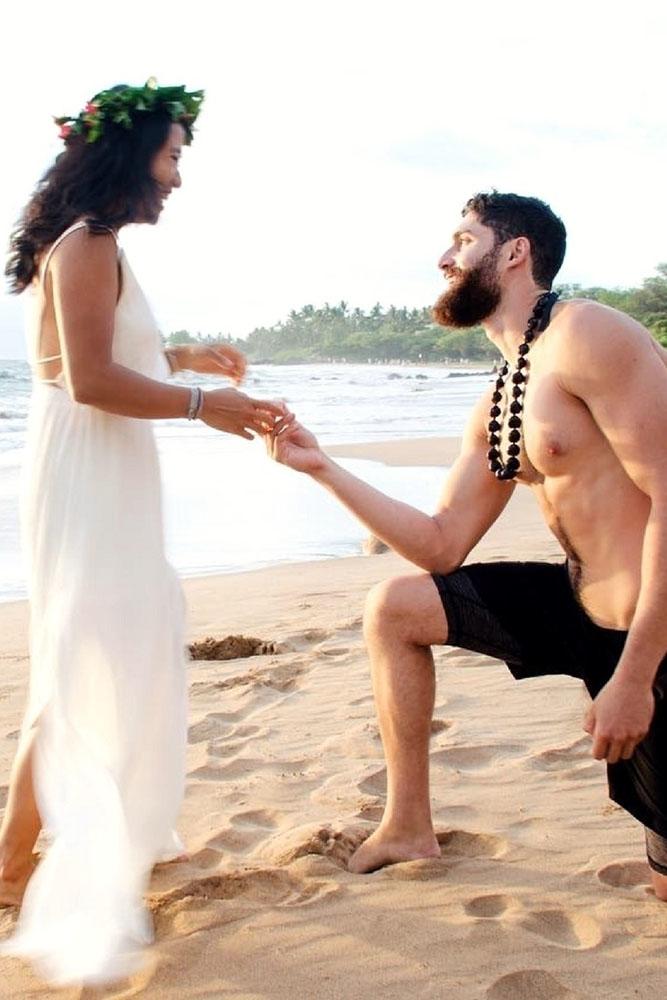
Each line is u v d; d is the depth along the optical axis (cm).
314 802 379
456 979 260
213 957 273
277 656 588
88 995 260
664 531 270
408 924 286
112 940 274
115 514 297
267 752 433
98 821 282
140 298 301
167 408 298
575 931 286
